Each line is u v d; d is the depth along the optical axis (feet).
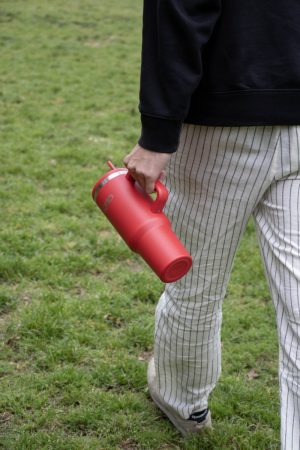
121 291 14.56
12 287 14.53
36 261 15.43
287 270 7.58
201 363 9.35
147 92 7.09
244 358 12.38
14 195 19.35
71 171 21.50
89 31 47.75
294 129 7.29
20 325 12.93
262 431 10.48
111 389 11.42
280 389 7.90
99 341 12.67
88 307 13.62
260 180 7.53
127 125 27.09
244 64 7.08
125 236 7.75
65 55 40.16
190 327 8.94
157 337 9.48
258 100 7.12
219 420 10.76
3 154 22.76
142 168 7.32
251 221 18.47
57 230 17.31
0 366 11.82
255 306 14.30
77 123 27.02
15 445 9.96
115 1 60.70
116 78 35.17
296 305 7.59
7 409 10.78
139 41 45.50
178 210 8.21
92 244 16.65
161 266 7.45
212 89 7.27
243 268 15.88
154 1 7.04
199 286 8.55
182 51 6.89
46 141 24.54
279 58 7.07
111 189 7.87
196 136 7.65
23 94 31.24
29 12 53.11
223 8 7.04
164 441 10.23
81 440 10.12
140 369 11.76
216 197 7.80
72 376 11.50
